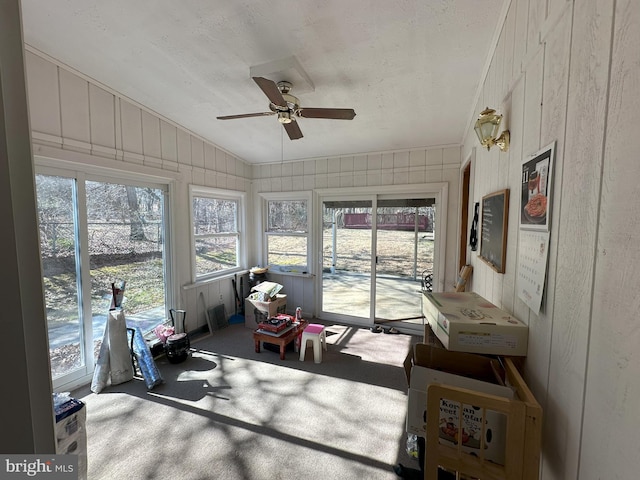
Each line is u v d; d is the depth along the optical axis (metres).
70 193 2.57
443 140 3.46
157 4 1.73
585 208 0.73
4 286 0.38
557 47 0.91
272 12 1.73
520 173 1.21
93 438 2.01
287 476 1.72
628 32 0.58
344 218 4.26
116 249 2.97
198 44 2.06
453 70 2.13
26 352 0.40
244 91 2.68
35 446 0.42
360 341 3.66
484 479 0.89
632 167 0.56
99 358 2.61
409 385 1.08
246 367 3.00
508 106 1.43
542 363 0.97
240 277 4.57
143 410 2.31
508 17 1.48
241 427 2.12
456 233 3.58
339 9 1.68
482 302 1.48
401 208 3.92
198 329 3.89
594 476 0.67
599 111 0.68
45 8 1.78
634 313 0.55
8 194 0.38
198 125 3.45
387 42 1.92
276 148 4.08
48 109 2.30
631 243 0.56
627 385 0.56
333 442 1.98
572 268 0.79
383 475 1.73
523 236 1.15
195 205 3.90
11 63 0.38
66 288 2.57
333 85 2.41
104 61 2.30
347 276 4.31
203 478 1.71
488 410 0.93
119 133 2.83
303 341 3.14
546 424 0.93
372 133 3.38
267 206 4.82
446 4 1.59
